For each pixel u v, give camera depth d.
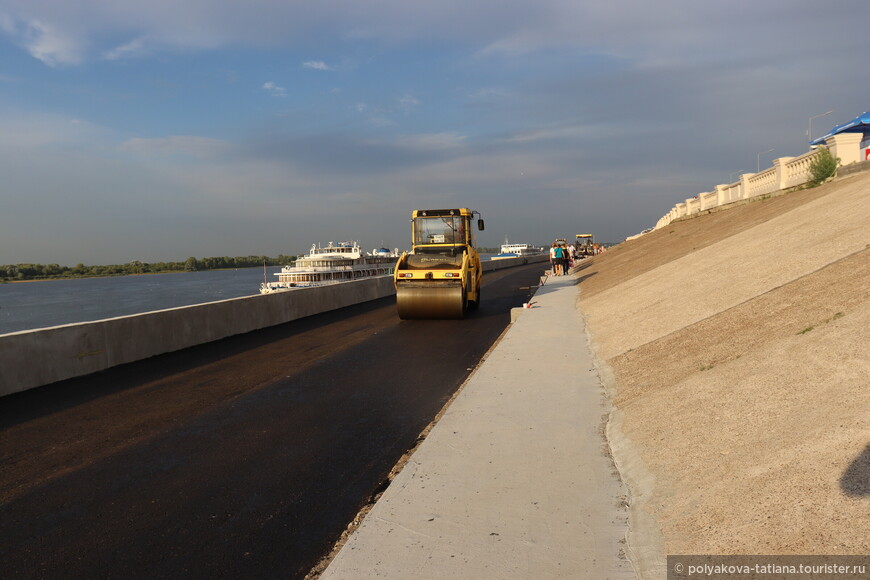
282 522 4.04
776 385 4.66
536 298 18.83
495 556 3.13
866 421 3.44
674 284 12.57
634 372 7.02
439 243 17.20
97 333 9.73
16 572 3.47
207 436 6.08
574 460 4.53
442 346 11.44
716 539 2.92
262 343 12.56
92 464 5.35
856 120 20.53
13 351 8.23
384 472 4.92
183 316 11.95
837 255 8.37
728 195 29.80
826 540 2.59
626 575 2.86
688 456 4.02
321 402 7.36
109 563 3.55
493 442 5.04
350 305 21.59
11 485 4.89
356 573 3.05
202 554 3.62
